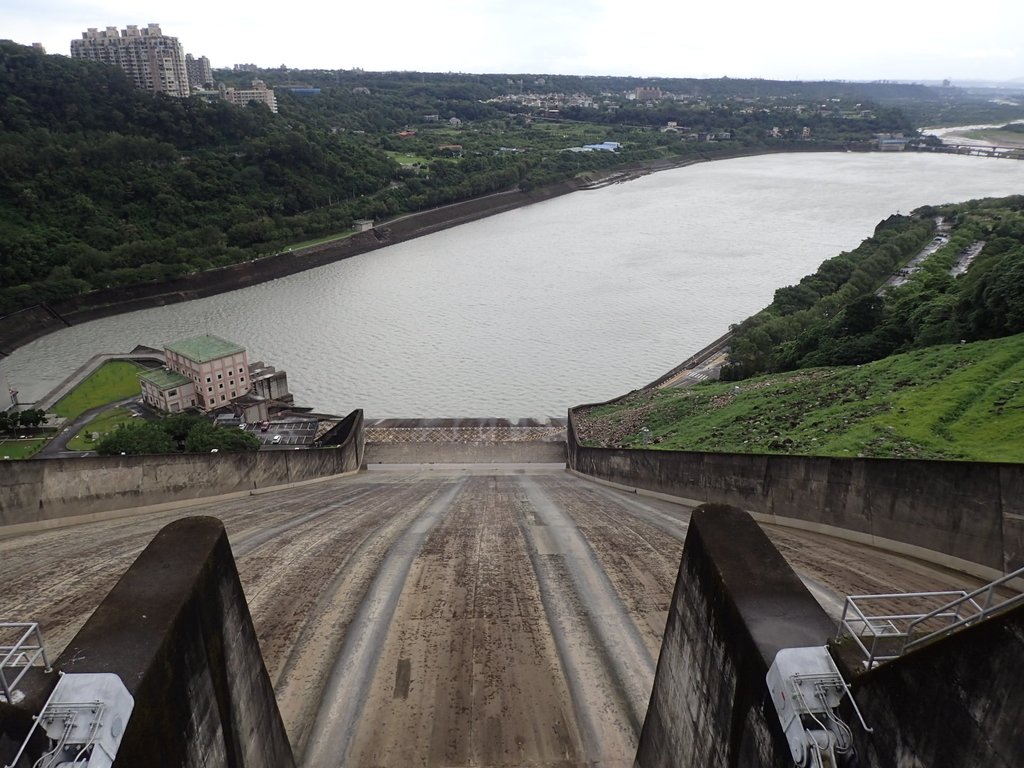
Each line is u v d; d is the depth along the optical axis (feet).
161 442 147.64
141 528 78.43
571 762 42.16
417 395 215.92
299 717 44.96
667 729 38.42
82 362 252.83
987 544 52.95
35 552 69.05
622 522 82.79
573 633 54.60
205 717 30.86
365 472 151.94
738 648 30.12
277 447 173.06
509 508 94.02
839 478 66.33
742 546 33.78
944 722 22.47
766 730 28.04
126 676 26.00
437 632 54.80
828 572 55.98
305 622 55.62
